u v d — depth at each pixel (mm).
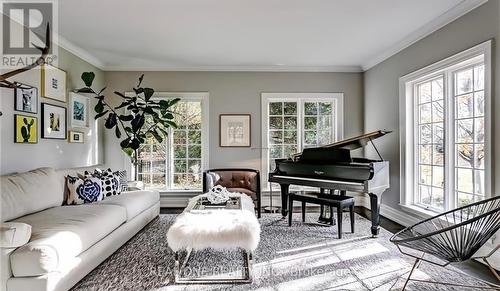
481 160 2908
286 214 4434
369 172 3459
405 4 2951
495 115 2609
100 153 5023
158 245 3252
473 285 2307
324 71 5348
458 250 1971
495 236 2588
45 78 3494
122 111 5191
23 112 3129
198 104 5402
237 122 5297
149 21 3330
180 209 5074
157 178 5371
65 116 3939
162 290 2258
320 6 2990
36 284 1887
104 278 2445
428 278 2438
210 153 5285
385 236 3551
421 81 3830
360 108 5375
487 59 2664
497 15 2578
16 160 3035
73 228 2271
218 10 3062
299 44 4125
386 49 4355
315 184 3805
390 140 4418
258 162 5312
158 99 5293
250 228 2365
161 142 4910
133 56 4629
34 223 2355
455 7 2988
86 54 4461
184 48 4266
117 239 3014
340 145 4234
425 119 3816
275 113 5430
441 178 3502
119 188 3898
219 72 5285
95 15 3164
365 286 2312
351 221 3703
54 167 3691
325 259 2848
